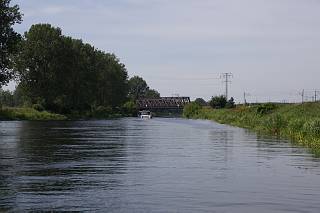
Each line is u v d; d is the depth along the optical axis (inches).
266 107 2736.2
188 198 502.0
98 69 6082.7
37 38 4547.2
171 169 732.0
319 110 2070.6
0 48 2901.1
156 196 512.4
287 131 1652.3
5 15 2888.8
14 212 434.6
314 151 1043.3
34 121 3558.1
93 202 479.5
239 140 1428.4
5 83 3070.9
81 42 5698.8
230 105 5270.7
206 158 895.1
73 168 741.3
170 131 2055.9
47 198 498.6
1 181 610.2
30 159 868.6
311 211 447.8
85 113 5108.3
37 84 4527.6
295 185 585.3
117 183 596.7
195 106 5807.1
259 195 521.0
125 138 1519.4
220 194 525.3
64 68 4675.2
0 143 1252.5
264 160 861.8
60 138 1480.1
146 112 5664.4
